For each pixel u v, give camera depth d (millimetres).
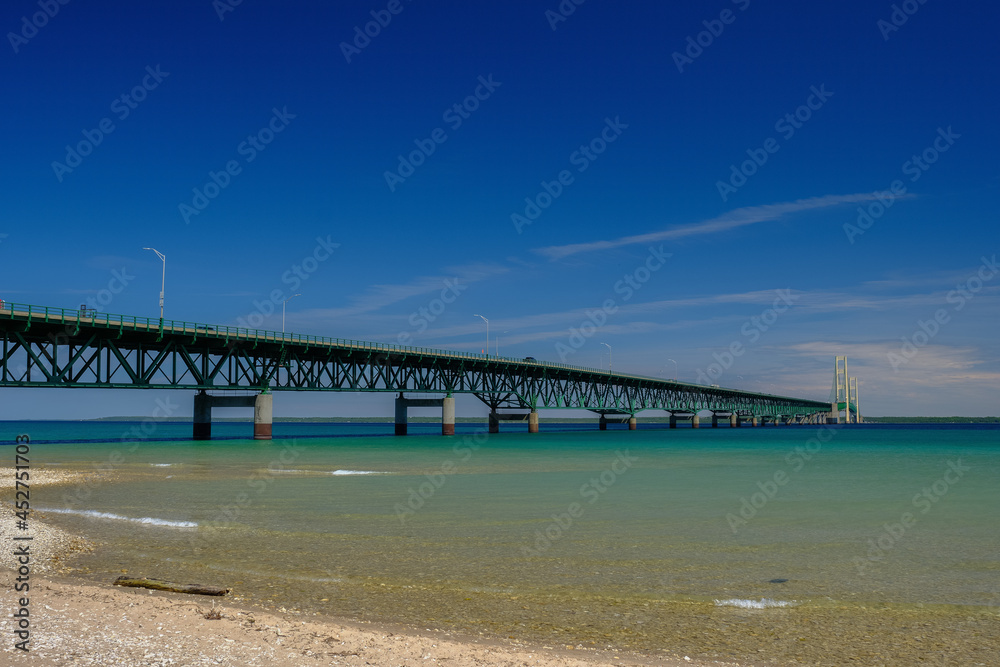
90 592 14133
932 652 12422
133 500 31641
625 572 18312
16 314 61719
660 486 41156
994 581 17766
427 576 17484
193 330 76562
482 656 10961
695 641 12828
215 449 76750
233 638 11109
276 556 19578
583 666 10820
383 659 10453
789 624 13977
